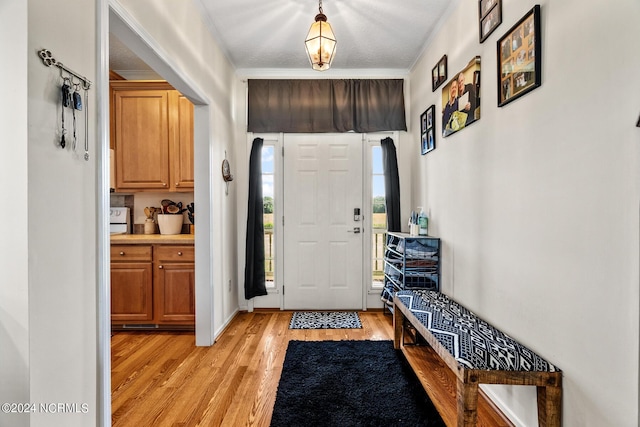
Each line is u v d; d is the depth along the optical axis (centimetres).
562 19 150
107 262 153
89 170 143
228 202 357
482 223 223
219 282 324
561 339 151
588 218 137
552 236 157
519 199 182
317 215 404
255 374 244
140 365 258
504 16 196
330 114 396
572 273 145
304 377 236
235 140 390
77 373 136
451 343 172
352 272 405
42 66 119
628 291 120
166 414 196
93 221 146
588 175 137
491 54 211
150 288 327
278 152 402
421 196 355
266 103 395
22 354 114
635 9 117
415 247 299
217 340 310
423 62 347
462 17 254
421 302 249
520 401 179
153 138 345
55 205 125
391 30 309
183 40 241
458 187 261
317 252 404
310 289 404
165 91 345
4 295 114
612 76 126
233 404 206
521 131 181
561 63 151
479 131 227
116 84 343
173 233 362
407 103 401
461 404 153
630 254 119
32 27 115
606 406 129
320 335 322
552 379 151
